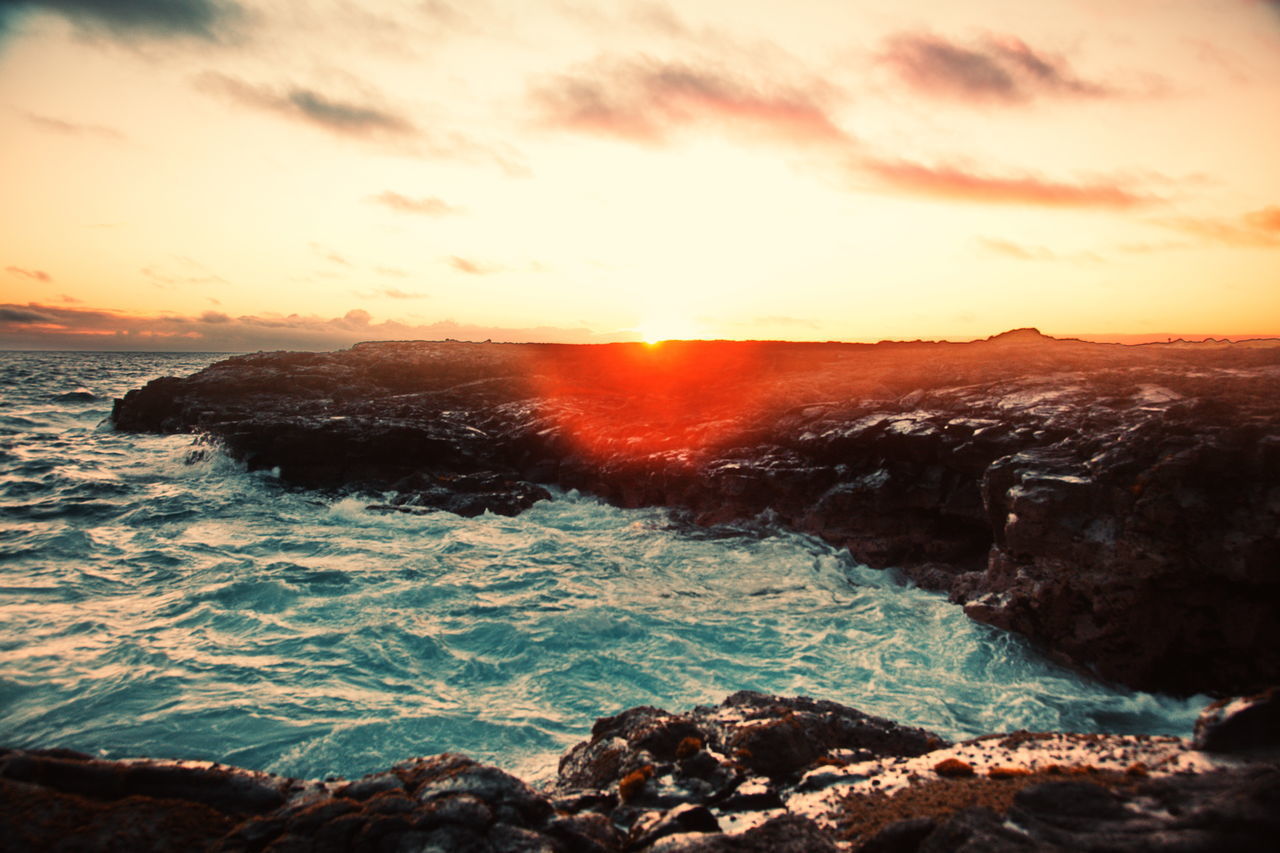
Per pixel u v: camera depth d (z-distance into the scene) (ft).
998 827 19.61
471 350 230.48
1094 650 57.41
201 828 23.21
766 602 70.90
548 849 21.94
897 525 85.30
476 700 48.37
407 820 22.81
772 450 102.63
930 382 114.32
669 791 27.86
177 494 111.24
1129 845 17.80
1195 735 24.68
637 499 112.27
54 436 166.40
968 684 53.98
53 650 53.01
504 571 79.10
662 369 182.39
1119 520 58.08
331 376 190.39
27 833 21.97
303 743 41.81
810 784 27.99
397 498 113.39
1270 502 52.95
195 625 59.52
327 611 64.13
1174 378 83.15
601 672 53.31
